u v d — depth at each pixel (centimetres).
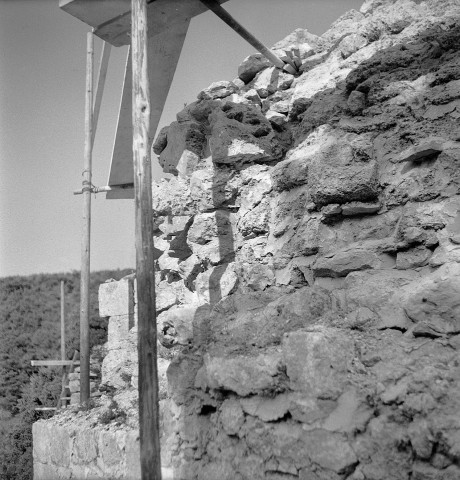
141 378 327
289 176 400
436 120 329
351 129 370
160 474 317
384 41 399
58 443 458
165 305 470
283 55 496
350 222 353
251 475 298
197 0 457
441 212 304
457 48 342
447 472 229
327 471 262
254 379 306
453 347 266
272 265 400
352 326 306
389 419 253
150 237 346
